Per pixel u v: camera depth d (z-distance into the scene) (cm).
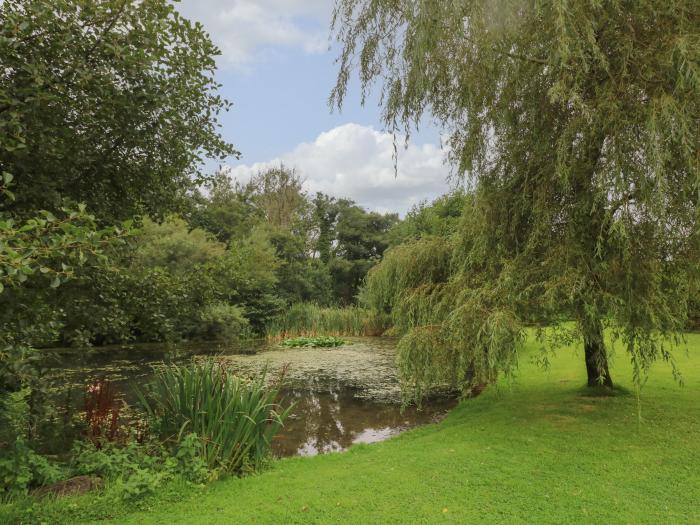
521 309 544
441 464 459
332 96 597
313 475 450
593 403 661
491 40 499
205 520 339
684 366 930
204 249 1988
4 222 223
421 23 485
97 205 436
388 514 346
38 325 401
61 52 352
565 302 518
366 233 4056
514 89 546
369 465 475
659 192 427
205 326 1939
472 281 629
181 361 1338
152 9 384
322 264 3634
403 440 614
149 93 389
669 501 358
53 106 370
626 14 476
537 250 565
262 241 2516
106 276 432
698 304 541
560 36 444
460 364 585
